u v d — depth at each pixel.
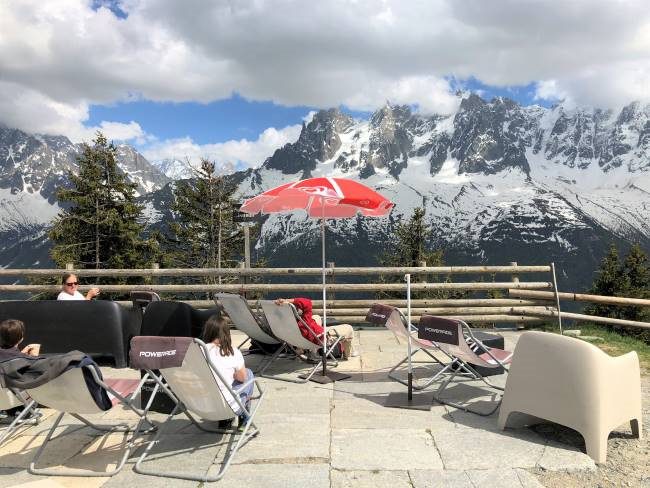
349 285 9.61
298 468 3.63
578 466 3.63
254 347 7.35
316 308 9.63
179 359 3.43
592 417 3.79
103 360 6.28
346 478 3.48
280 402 5.14
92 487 3.44
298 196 7.09
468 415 4.73
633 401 4.13
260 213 7.14
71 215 28.59
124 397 3.77
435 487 3.35
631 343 8.40
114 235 28.73
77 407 3.60
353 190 5.91
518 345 4.26
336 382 5.91
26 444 4.18
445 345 5.34
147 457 3.86
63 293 6.98
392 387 5.69
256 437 4.20
